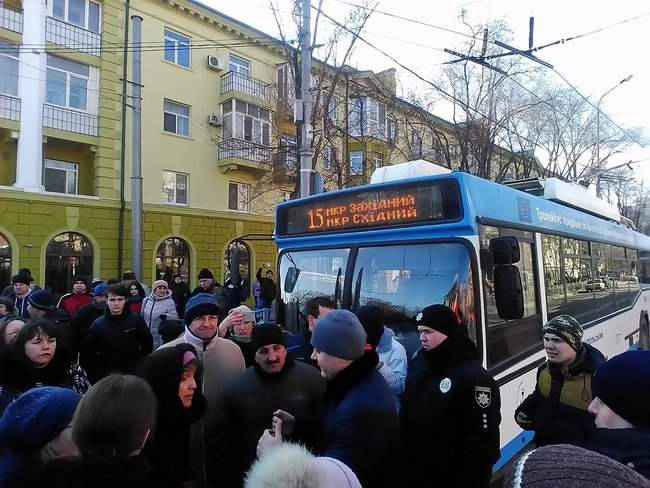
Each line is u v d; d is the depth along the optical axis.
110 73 17.17
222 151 20.14
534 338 4.52
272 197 22.19
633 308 9.34
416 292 3.89
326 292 4.52
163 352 2.46
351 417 1.99
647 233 40.66
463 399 2.56
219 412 2.76
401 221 4.08
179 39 19.39
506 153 19.47
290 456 1.31
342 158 19.19
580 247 6.37
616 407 1.55
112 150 17.12
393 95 17.11
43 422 1.75
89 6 16.98
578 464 1.05
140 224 12.95
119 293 4.68
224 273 20.19
